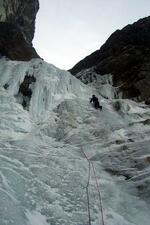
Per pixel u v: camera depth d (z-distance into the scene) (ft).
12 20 124.98
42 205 30.19
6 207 25.90
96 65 105.50
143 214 32.63
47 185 34.40
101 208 32.30
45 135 53.83
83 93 75.66
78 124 58.95
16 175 33.35
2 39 85.30
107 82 92.12
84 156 46.42
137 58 94.94
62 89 70.18
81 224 29.17
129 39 106.42
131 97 84.38
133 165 42.11
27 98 63.62
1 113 54.60
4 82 65.62
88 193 34.94
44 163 38.91
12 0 120.26
